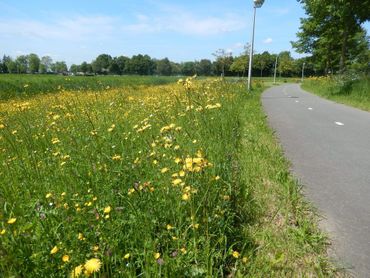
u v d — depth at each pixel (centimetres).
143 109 730
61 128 548
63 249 212
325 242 282
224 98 920
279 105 1384
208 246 224
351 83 1723
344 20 1995
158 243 233
